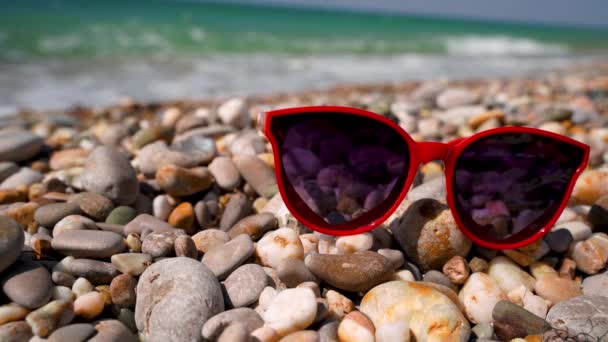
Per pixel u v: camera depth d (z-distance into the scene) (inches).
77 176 12.1
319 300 8.5
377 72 51.6
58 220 10.3
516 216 10.1
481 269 9.8
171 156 12.1
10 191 11.8
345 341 8.0
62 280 8.6
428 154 9.8
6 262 8.0
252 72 44.8
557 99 24.6
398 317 8.3
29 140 14.0
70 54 45.9
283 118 9.1
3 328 7.6
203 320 7.8
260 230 10.2
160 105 25.7
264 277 8.8
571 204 12.0
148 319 8.0
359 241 9.8
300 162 9.5
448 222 9.8
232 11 130.9
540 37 161.8
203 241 9.9
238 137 14.2
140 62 44.7
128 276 8.8
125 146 15.8
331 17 167.6
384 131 9.5
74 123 20.7
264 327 7.8
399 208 11.0
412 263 10.0
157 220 10.4
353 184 9.7
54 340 7.5
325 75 46.5
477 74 54.2
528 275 9.8
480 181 9.9
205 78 39.5
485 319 8.9
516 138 9.7
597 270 10.0
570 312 8.6
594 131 17.1
